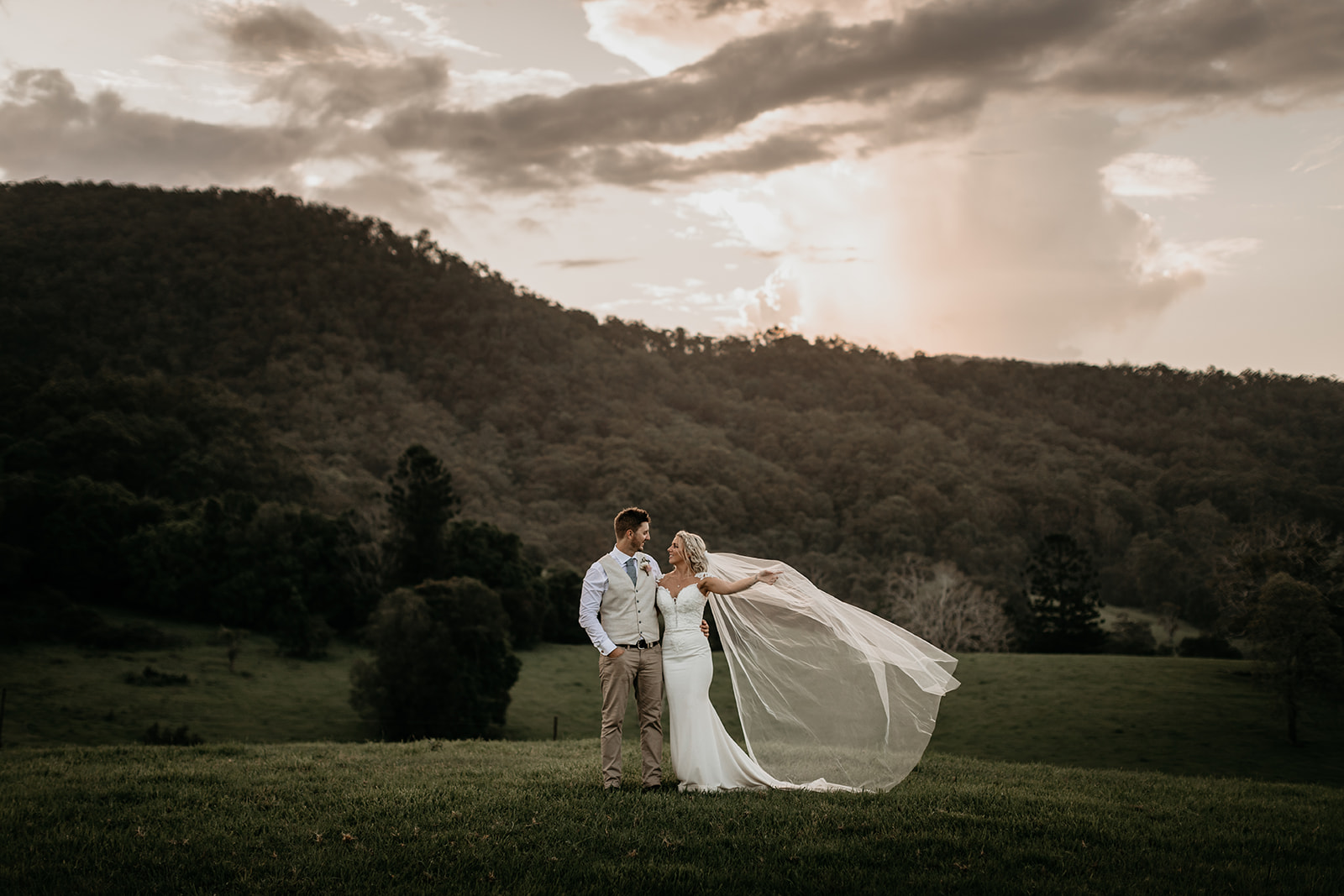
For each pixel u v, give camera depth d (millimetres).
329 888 5617
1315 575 50219
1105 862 6426
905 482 164750
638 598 8148
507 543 68812
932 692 8484
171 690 48844
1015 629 77250
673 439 194375
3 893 5523
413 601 46688
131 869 5980
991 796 8547
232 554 63781
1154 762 35875
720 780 8086
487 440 194500
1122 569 123688
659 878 5797
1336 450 189125
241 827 6934
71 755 11508
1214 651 68188
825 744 8445
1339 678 37688
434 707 45656
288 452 114688
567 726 48500
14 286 187375
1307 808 9453
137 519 69625
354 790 8352
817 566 126688
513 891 5562
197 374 185375
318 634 59531
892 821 7141
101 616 60656
